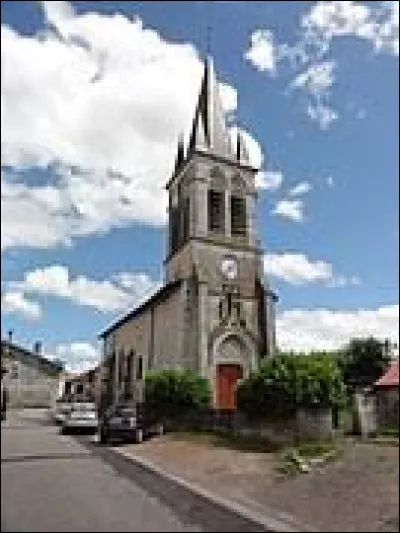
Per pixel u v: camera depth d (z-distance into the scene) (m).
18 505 11.66
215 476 16.09
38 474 15.61
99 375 54.00
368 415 20.28
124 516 10.94
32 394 55.66
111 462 18.72
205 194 38.47
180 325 35.28
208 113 41.03
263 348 36.78
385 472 13.37
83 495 12.84
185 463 18.48
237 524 10.66
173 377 28.19
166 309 37.62
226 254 37.81
